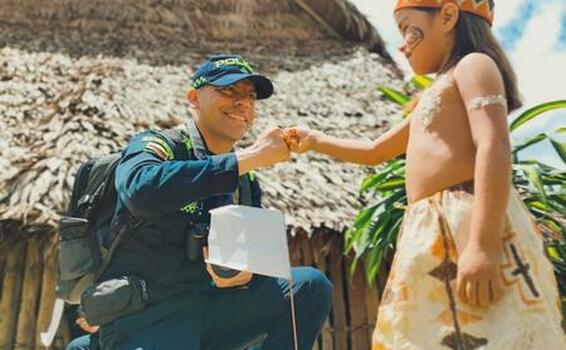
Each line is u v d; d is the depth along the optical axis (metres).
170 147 2.59
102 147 5.42
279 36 8.79
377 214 4.59
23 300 5.30
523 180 4.35
